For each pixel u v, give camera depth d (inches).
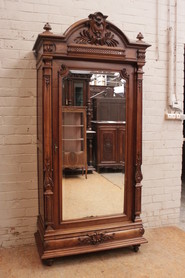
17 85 95.4
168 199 116.8
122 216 93.4
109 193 92.7
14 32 93.6
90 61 85.3
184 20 112.6
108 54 85.0
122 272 83.5
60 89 83.4
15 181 98.0
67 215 88.2
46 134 82.3
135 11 106.0
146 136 111.0
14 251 95.4
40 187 93.3
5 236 98.4
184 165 217.6
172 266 86.9
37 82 94.8
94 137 90.3
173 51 111.4
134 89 91.0
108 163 92.5
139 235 93.6
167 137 114.3
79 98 86.4
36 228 101.1
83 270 84.4
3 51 93.1
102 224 91.4
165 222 117.2
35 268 85.0
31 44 95.5
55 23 97.2
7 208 97.9
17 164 97.7
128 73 89.7
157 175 114.0
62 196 87.1
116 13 103.8
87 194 90.6
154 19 108.7
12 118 95.9
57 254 83.7
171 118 113.0
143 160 111.3
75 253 85.1
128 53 87.3
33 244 100.9
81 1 99.4
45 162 83.1
